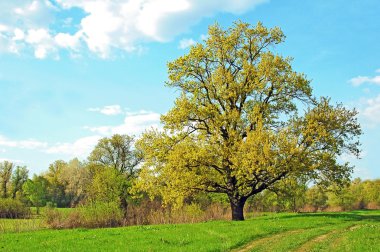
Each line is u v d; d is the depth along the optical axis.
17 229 37.88
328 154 33.56
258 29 39.16
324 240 22.52
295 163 32.81
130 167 84.88
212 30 39.31
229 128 36.47
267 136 32.81
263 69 37.25
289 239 23.45
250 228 28.34
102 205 43.56
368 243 19.69
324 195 71.94
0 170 107.00
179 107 38.03
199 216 43.12
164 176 38.31
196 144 37.53
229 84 37.94
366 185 78.44
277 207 64.75
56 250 21.64
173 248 21.14
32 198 98.81
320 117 34.91
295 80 37.47
